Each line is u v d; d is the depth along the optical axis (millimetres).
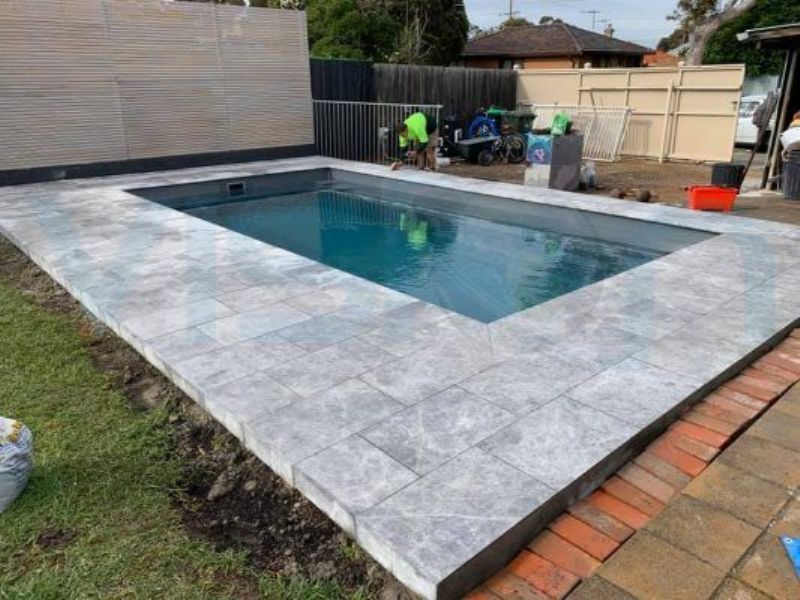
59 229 6082
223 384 2959
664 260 5121
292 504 2361
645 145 13359
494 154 12422
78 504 2316
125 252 5273
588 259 6227
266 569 2074
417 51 18703
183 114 10055
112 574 1998
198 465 2633
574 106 13883
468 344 3418
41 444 2672
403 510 2082
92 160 9289
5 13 8062
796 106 8930
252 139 11016
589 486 2332
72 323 4121
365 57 17125
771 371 3314
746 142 15398
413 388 2912
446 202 8820
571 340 3477
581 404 2764
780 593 1856
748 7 17844
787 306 4035
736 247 5527
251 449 2609
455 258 6340
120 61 9188
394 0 19703
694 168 11859
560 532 2150
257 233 7336
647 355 3287
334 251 6629
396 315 3854
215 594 1942
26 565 2025
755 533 2105
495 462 2336
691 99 12438
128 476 2502
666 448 2617
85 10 8688
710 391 3061
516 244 6828
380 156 12680
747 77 20781
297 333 3572
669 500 2301
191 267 4855
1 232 6254
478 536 1962
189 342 3449
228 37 10227
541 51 22750
